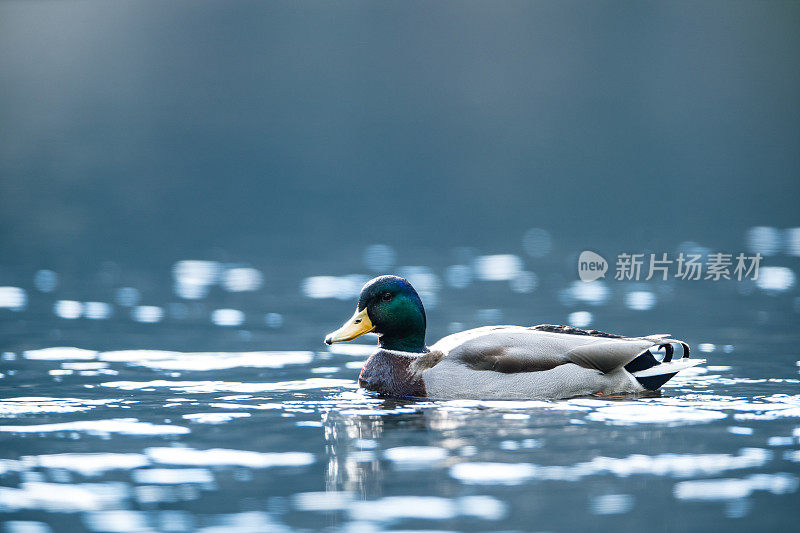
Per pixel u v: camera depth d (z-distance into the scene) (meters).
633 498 6.75
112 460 7.64
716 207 26.36
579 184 30.12
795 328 13.69
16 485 7.09
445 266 19.66
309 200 28.56
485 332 10.09
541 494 6.82
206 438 8.22
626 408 9.09
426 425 8.55
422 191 29.88
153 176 30.23
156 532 6.25
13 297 16.50
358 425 8.58
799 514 6.47
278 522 6.38
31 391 10.07
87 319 14.67
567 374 9.51
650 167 31.77
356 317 10.12
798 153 32.72
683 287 17.33
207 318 14.85
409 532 6.20
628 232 23.36
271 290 17.34
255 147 32.81
